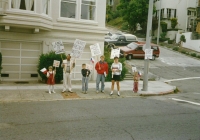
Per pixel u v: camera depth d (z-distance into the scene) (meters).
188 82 20.72
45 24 15.75
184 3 46.28
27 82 16.28
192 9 46.25
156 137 7.21
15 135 6.93
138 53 28.42
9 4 14.50
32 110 9.71
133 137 7.12
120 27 53.06
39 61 16.16
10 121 8.19
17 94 12.39
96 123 8.32
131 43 29.64
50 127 7.72
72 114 9.32
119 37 31.48
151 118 9.25
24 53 16.47
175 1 45.81
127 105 11.30
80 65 18.39
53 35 16.94
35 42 16.59
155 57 30.22
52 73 13.09
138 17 45.59
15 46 16.19
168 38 44.38
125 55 27.73
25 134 7.03
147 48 14.73
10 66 16.19
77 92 13.76
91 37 18.20
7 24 14.61
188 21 46.41
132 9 45.38
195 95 15.24
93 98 12.69
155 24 45.50
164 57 32.25
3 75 16.08
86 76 13.55
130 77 20.69
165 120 9.06
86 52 18.48
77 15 17.66
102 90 14.06
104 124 8.24
